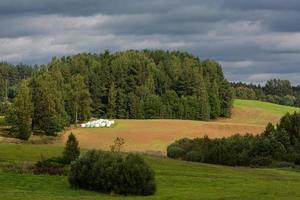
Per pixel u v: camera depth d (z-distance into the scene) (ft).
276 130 315.78
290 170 251.19
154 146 407.23
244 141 296.51
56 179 169.99
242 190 156.35
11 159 217.36
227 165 276.62
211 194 146.61
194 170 215.92
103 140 426.51
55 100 458.91
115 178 151.33
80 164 158.40
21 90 434.30
